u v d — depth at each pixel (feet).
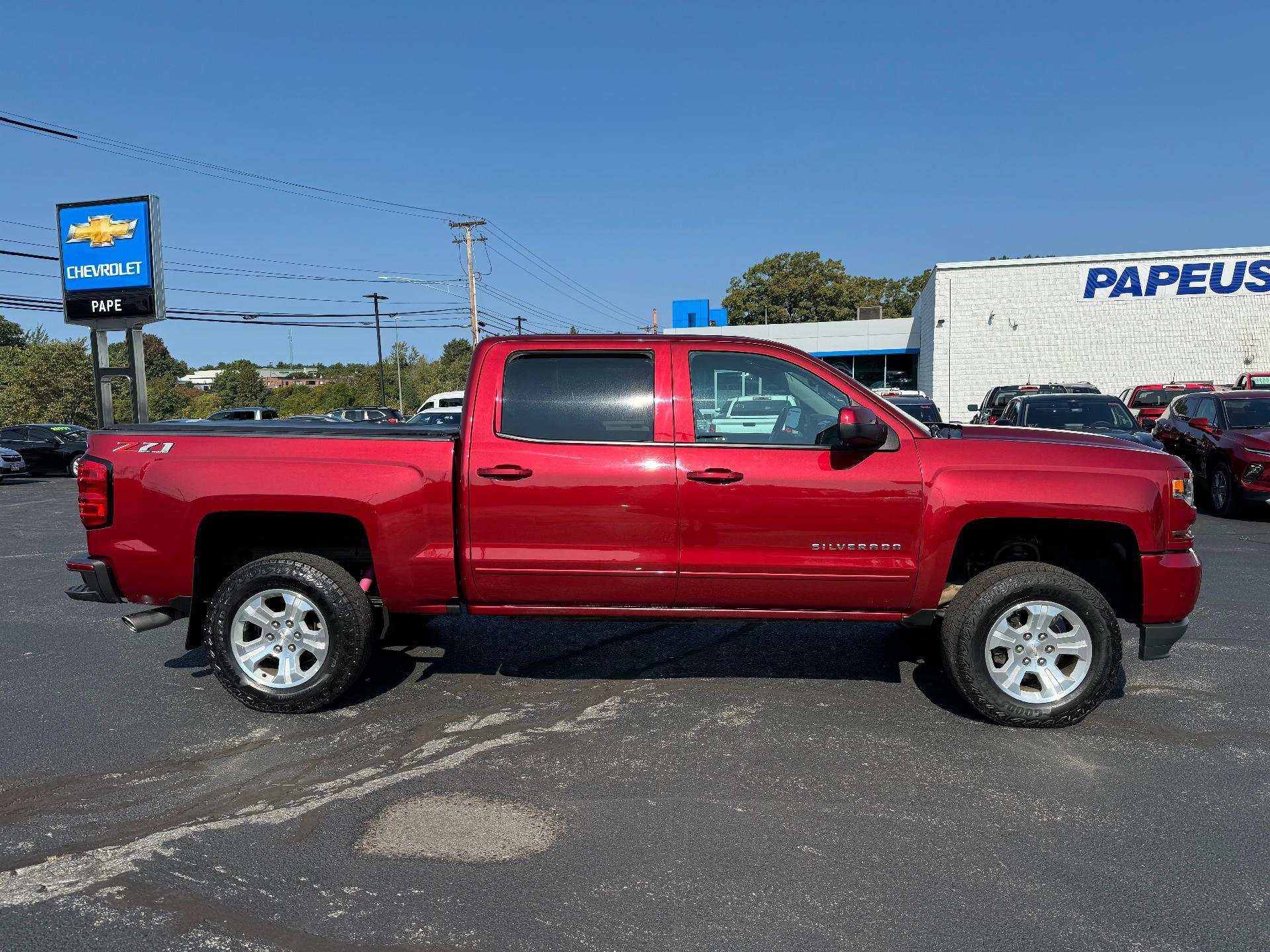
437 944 8.39
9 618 21.68
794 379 14.16
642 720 14.21
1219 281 84.84
